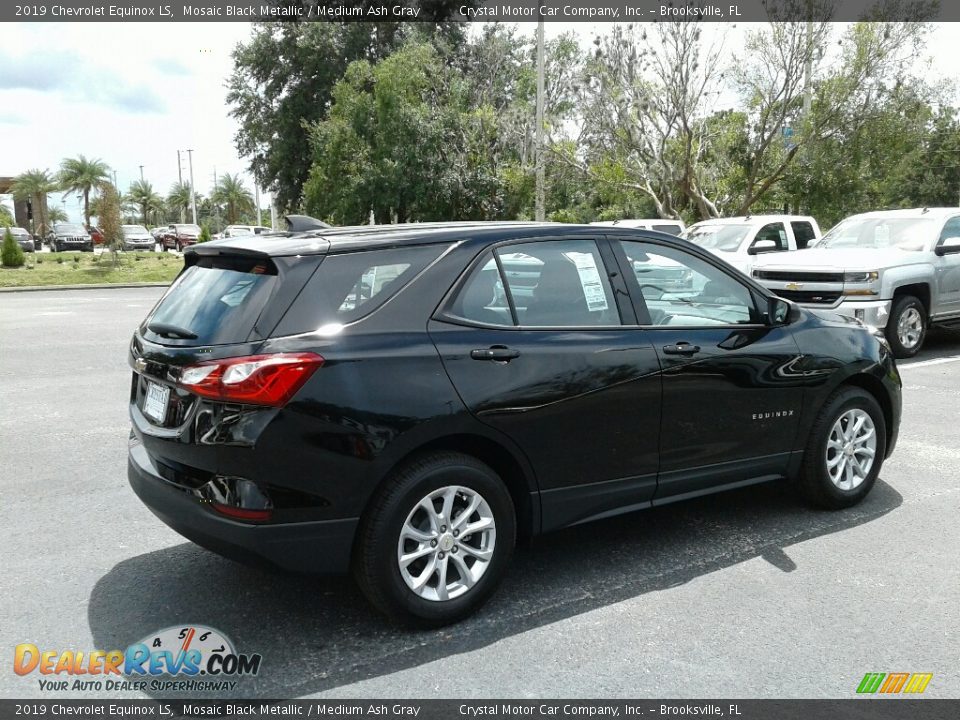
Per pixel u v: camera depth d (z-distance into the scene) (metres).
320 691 3.11
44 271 29.08
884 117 24.75
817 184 26.41
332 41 37.00
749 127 25.27
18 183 68.69
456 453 3.58
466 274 3.71
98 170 70.19
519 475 3.80
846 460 4.98
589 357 3.88
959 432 6.87
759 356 4.47
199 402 3.27
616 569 4.18
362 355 3.34
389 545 3.39
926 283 10.74
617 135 23.00
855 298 10.20
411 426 3.39
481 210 31.56
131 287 25.98
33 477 5.80
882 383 5.09
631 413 4.02
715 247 14.33
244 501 3.20
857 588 3.94
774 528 4.73
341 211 31.66
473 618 3.67
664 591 3.92
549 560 4.31
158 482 3.49
